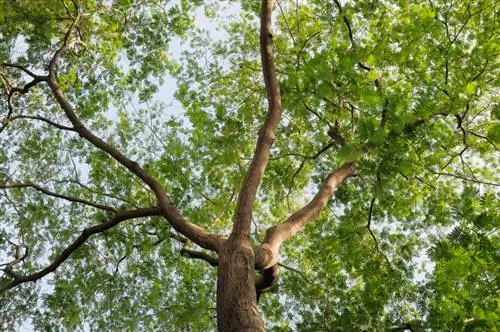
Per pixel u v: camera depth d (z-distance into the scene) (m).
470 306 4.45
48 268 6.49
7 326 8.16
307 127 9.37
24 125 9.24
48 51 9.01
